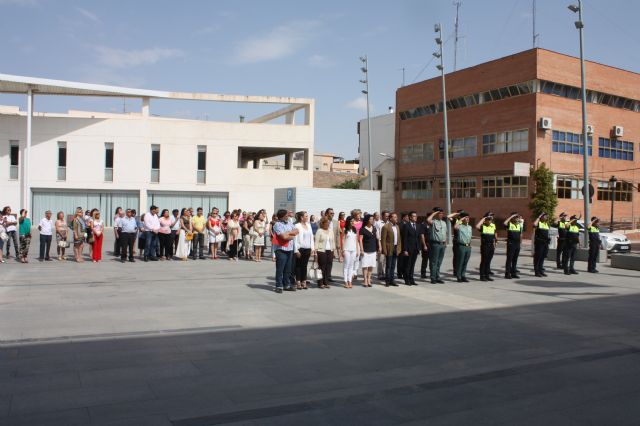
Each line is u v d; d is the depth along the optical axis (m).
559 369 6.55
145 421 4.67
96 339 7.46
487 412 5.06
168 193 40.19
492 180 44.09
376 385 5.82
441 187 49.53
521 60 41.38
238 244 20.28
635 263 17.94
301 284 12.67
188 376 5.96
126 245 17.80
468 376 6.21
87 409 4.91
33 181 38.31
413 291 12.70
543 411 5.11
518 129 41.62
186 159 40.25
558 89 41.56
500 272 16.95
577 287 13.83
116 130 39.31
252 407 5.07
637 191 46.72
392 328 8.69
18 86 35.91
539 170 35.25
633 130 46.34
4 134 38.03
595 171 43.25
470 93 46.22
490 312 10.25
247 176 41.06
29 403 5.03
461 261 14.48
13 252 20.58
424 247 14.21
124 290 11.80
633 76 45.91
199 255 19.53
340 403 5.24
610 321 9.54
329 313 9.80
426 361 6.80
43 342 7.22
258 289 12.41
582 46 22.34
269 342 7.57
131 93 37.75
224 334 7.98
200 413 4.89
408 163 53.97
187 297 11.09
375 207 22.83
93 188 39.06
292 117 44.38
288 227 12.04
